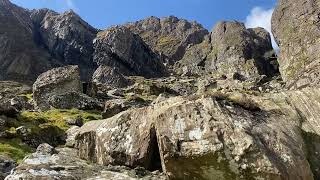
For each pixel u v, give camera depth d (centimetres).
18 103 5209
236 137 1437
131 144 1700
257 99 1803
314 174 1536
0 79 14950
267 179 1373
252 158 1398
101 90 7600
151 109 1753
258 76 15112
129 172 1617
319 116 1719
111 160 1716
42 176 1500
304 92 1834
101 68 11825
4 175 2152
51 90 5353
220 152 1420
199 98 1605
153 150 1684
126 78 12462
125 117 1798
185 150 1456
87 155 1819
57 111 4772
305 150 1577
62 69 5722
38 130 3216
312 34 13975
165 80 12938
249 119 1540
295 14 15312
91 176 1573
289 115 1719
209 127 1471
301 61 13512
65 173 1561
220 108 1531
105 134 1792
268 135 1494
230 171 1410
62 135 3309
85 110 4997
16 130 3194
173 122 1527
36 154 1711
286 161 1432
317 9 14775
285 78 13688
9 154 2742
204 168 1438
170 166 1475
